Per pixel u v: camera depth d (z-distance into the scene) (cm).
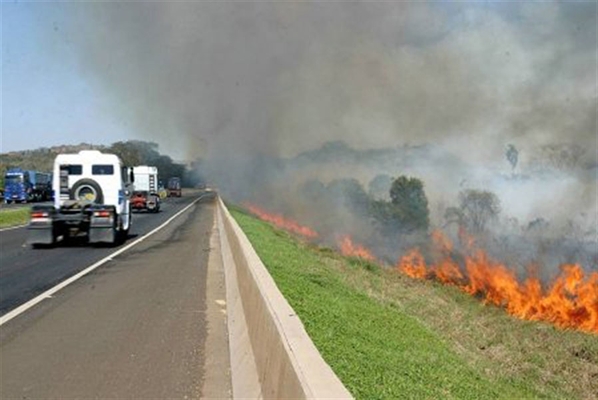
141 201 5181
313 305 980
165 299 1198
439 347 1001
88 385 663
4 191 7100
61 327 947
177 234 2961
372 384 591
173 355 785
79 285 1379
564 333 1608
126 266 1736
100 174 2412
